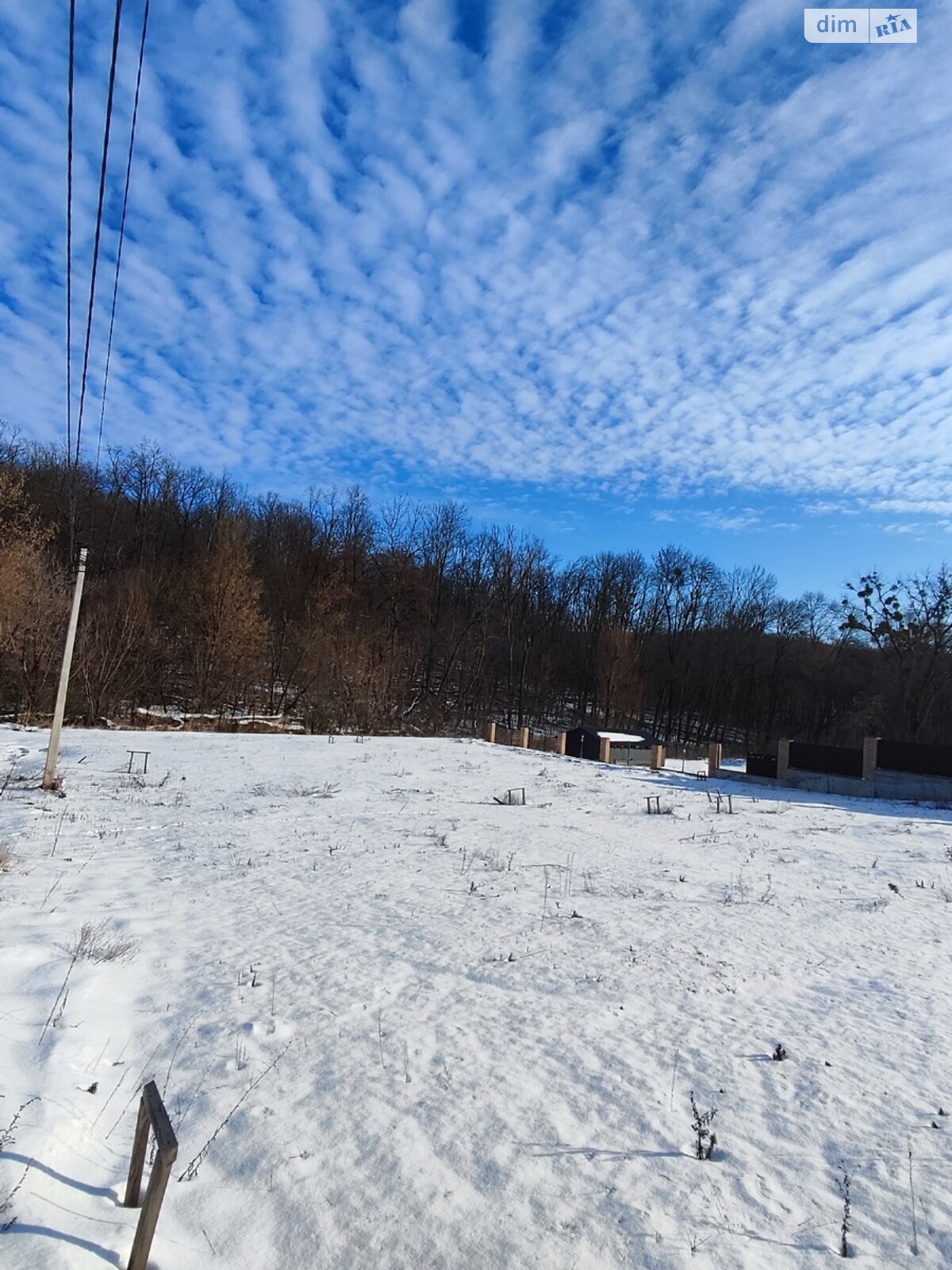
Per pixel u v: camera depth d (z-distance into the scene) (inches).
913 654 1910.7
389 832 545.6
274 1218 133.3
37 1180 129.0
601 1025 215.2
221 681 1658.5
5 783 646.5
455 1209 136.3
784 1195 141.3
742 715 2758.4
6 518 1395.2
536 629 2642.7
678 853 510.0
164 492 2343.8
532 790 850.8
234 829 526.3
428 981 246.5
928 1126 164.7
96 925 284.2
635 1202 138.8
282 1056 192.2
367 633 1923.0
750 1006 230.7
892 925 331.0
